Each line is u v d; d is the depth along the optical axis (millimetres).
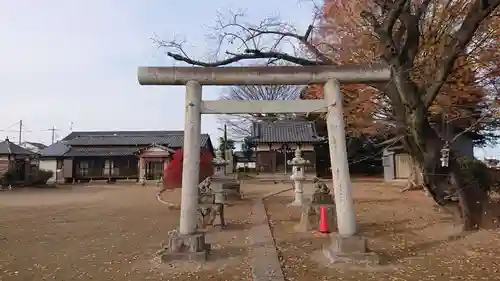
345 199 7367
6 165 34906
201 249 7445
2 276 6629
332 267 6887
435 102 13055
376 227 11062
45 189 31641
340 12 13242
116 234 10727
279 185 31109
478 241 8547
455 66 11211
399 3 7812
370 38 11648
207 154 19875
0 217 14555
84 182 42406
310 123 37531
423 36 10609
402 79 8148
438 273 6438
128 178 43688
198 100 7742
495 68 11750
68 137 50031
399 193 21906
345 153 7562
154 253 8219
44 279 6445
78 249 8750
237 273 6602
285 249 8484
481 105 13328
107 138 47594
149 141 46406
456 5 10508
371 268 6793
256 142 38125
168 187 19406
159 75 7707
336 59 12578
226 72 7734
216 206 11547
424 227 10820
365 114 16594
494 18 10312
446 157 8789
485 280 6020
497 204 10086
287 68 7801
